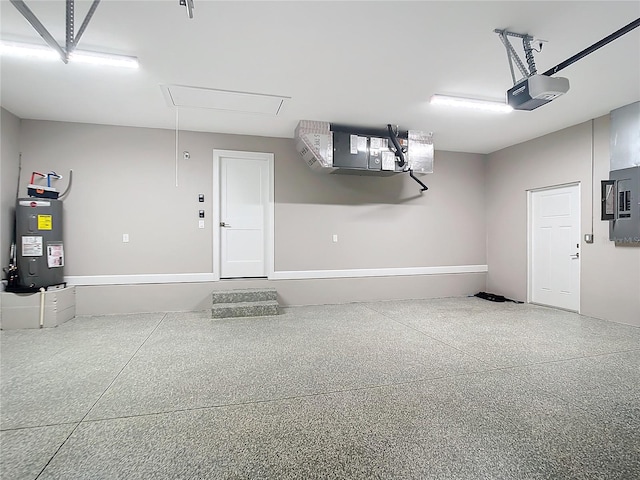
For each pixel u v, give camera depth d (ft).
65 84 12.00
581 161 16.08
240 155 17.85
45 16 8.36
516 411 7.29
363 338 12.55
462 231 21.53
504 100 13.62
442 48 9.93
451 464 5.61
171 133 16.99
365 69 11.16
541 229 18.57
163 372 9.43
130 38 9.30
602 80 11.74
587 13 8.32
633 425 6.73
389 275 20.07
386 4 8.00
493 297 20.03
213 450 5.99
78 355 10.73
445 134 17.98
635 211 13.80
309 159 17.02
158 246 16.75
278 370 9.57
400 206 20.36
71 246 15.71
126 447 6.07
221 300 16.35
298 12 8.26
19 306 13.64
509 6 8.07
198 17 8.41
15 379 8.95
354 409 7.41
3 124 14.01
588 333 13.12
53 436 6.40
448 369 9.61
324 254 19.01
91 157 15.98
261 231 18.49
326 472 5.42
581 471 5.43
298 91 12.76
